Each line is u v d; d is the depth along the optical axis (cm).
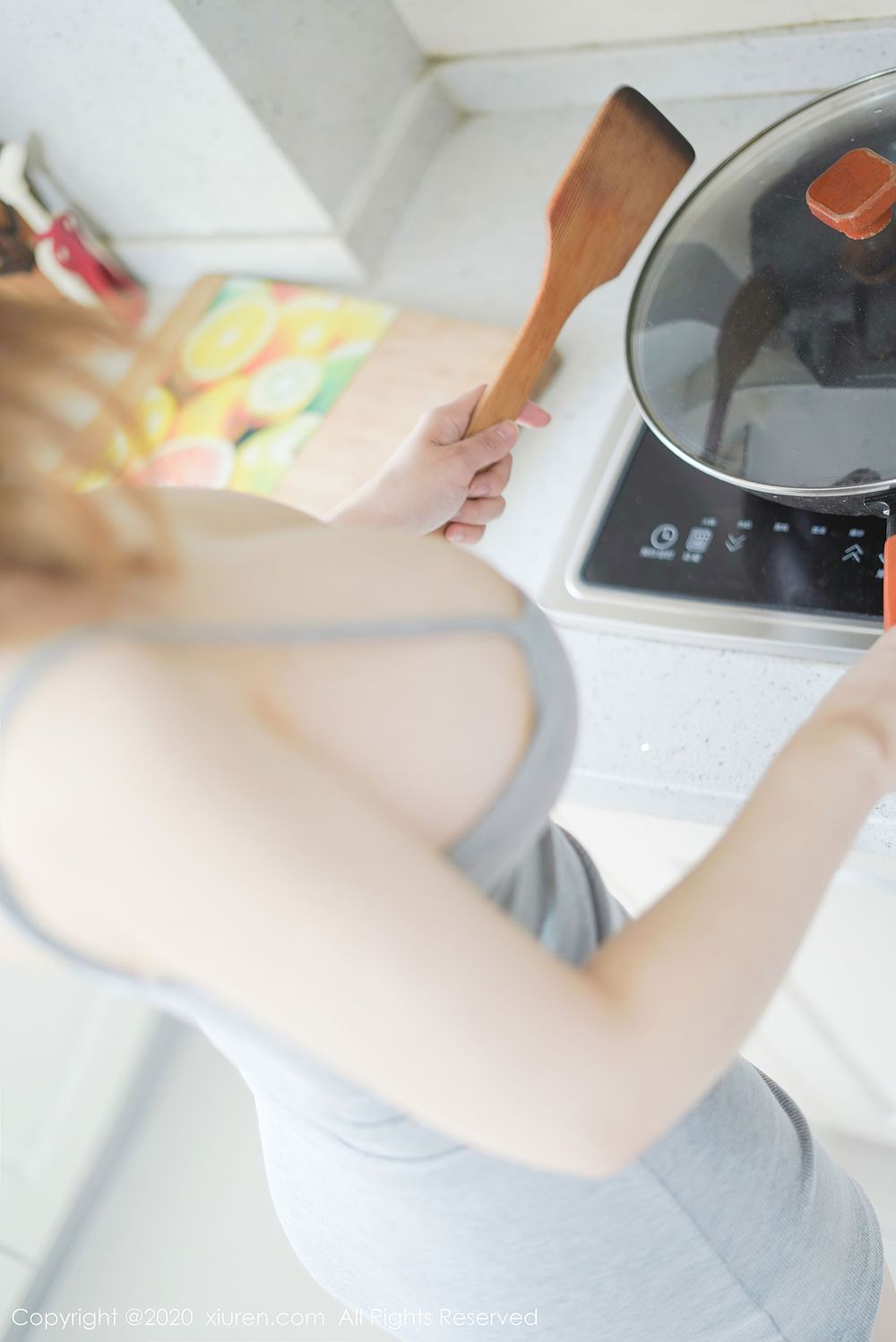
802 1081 131
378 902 42
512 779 55
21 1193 210
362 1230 72
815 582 87
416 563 55
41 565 44
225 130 119
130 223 138
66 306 48
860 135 89
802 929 51
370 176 128
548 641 58
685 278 91
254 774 42
